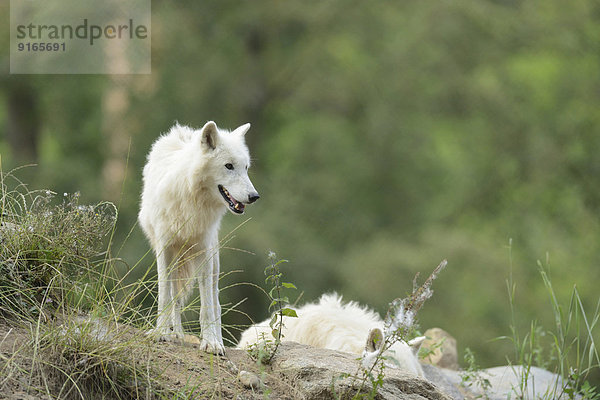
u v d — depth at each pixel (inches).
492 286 749.9
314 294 727.1
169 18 821.9
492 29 880.3
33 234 201.9
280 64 900.0
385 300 730.8
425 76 882.8
